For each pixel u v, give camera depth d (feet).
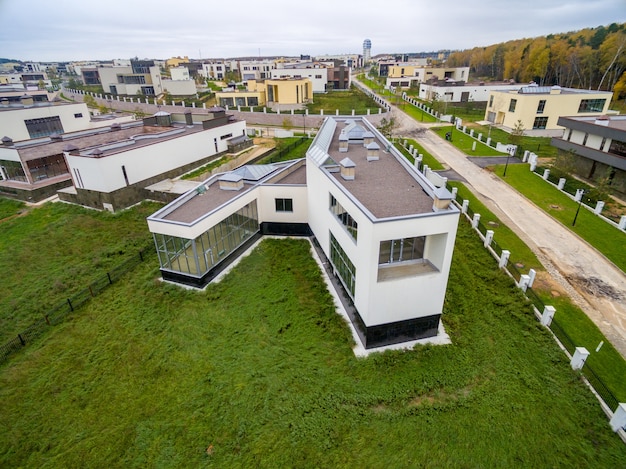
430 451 46.70
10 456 48.08
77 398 55.36
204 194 94.53
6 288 81.51
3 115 165.17
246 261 89.61
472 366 58.65
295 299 75.66
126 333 67.51
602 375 55.21
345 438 48.47
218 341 64.90
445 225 57.06
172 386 56.49
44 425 51.67
